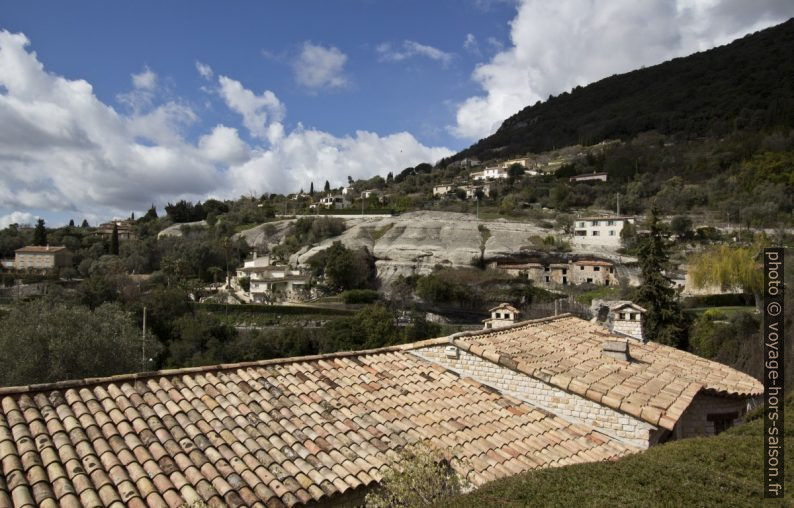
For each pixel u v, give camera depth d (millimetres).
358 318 55156
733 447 9195
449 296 72812
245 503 7023
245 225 125562
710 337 36500
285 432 8891
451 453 9312
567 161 159375
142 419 8297
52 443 7242
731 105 146250
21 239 122062
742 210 84188
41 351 26594
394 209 125250
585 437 11164
